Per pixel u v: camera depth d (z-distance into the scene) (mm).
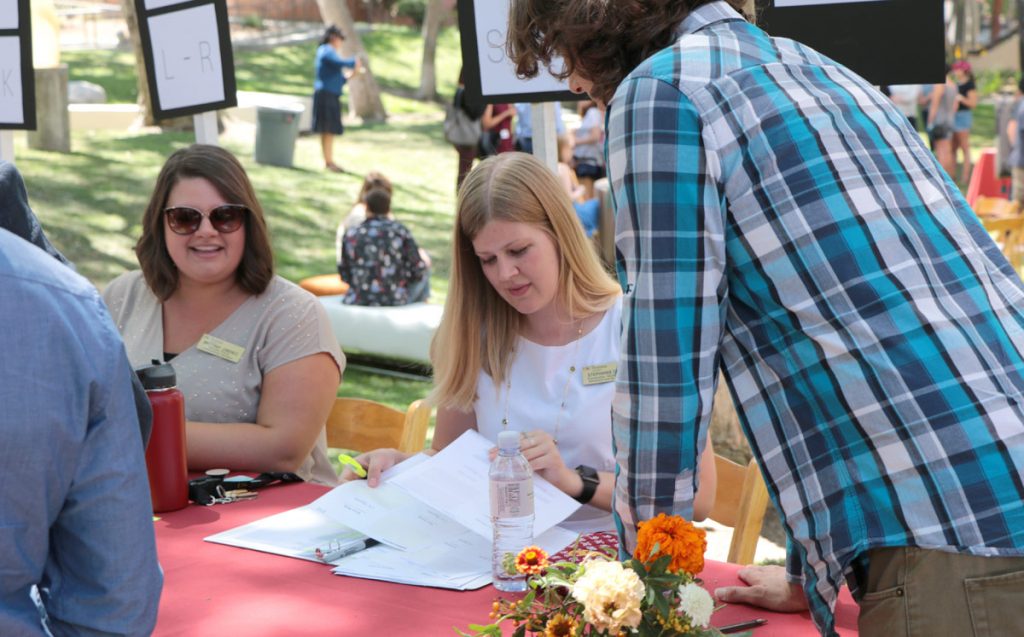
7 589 1135
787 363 1320
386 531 1924
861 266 1267
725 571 1777
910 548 1246
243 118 13000
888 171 1322
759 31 1437
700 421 1359
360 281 6328
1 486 1083
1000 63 19734
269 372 2691
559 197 2211
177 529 2072
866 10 2357
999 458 1222
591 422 2238
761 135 1305
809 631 1536
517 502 1729
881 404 1246
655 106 1323
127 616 1195
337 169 12109
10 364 1081
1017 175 9203
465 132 10000
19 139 11641
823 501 1292
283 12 22016
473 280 2299
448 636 1547
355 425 2854
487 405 2312
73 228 9328
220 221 2631
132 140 12094
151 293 2834
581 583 1197
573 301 2254
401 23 22781
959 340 1252
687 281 1317
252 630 1585
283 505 2223
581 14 1420
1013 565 1212
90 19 20156
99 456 1157
